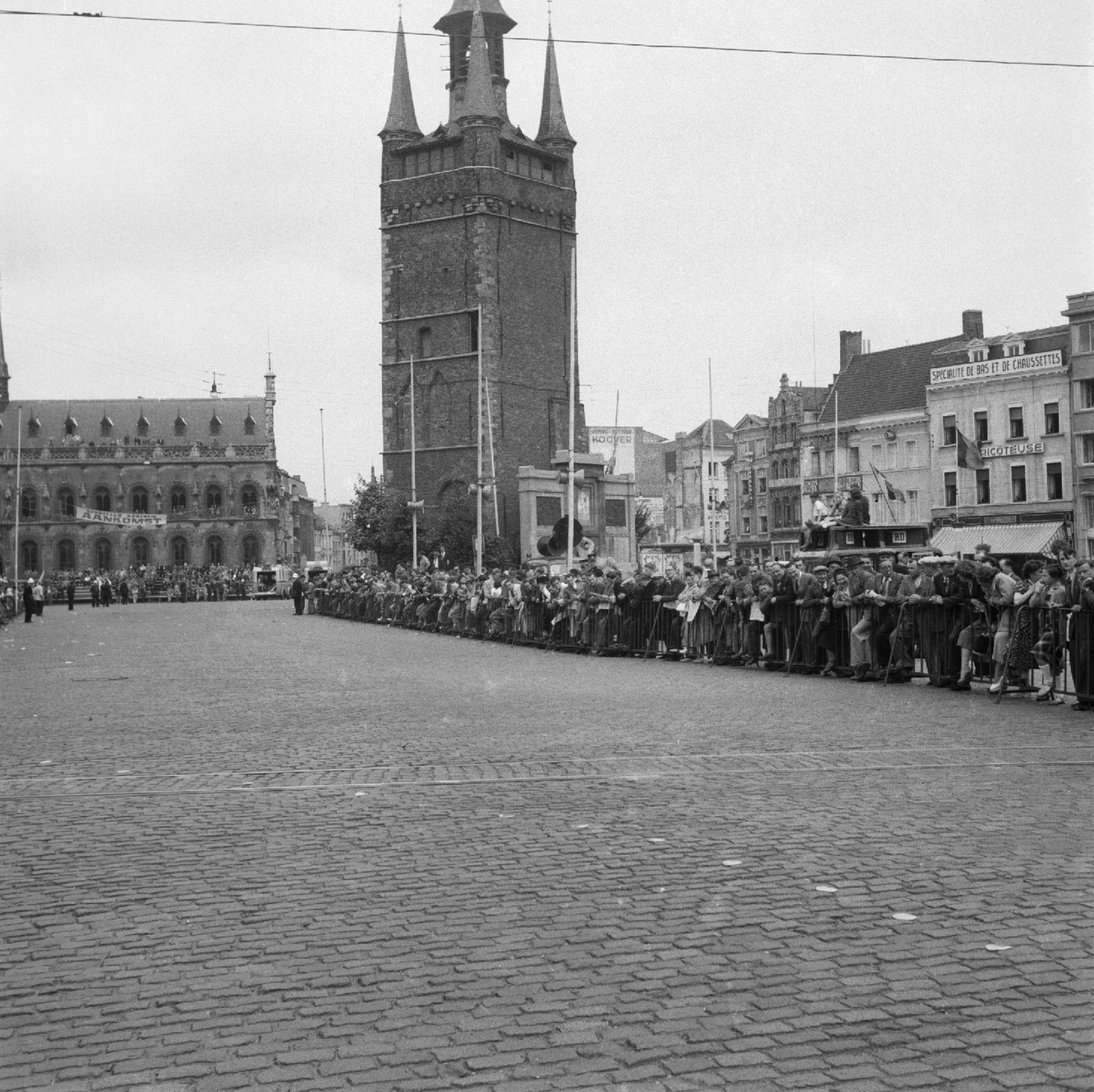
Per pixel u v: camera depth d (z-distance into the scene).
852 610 23.06
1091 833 9.46
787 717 17.09
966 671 20.50
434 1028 5.83
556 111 101.56
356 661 30.09
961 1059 5.39
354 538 95.81
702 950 6.86
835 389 91.19
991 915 7.36
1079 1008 5.93
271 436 142.38
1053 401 71.81
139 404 145.25
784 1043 5.59
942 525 76.62
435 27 99.69
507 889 8.16
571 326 55.62
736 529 111.38
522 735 15.60
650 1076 5.29
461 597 43.94
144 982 6.54
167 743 15.42
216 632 47.97
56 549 139.62
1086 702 17.69
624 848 9.23
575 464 94.94
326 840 9.72
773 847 9.17
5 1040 5.81
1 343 142.75
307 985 6.43
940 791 11.32
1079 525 70.19
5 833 10.20
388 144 98.62
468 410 95.06
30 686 23.83
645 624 30.61
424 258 97.06
